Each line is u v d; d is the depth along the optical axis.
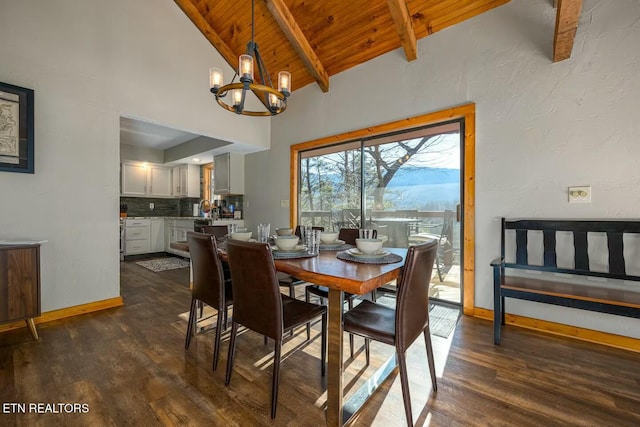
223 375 1.69
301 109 4.12
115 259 2.88
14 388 1.55
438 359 1.88
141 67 3.06
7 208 2.29
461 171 2.81
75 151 2.62
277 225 4.46
